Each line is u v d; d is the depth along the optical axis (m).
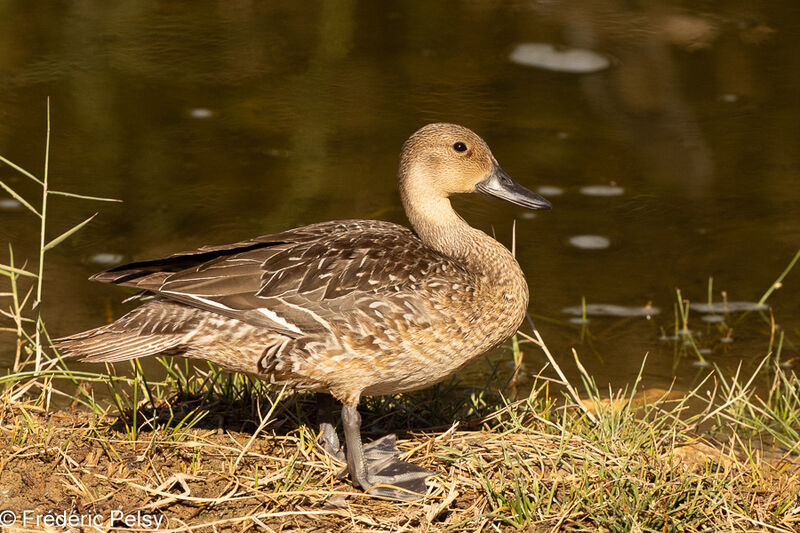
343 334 7.53
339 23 19.36
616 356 10.69
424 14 19.75
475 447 7.91
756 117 15.90
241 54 17.89
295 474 7.56
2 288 11.52
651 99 16.48
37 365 8.47
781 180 14.23
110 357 7.39
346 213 13.23
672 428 8.41
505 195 8.81
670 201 13.80
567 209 13.62
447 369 7.96
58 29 18.48
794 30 18.95
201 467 7.60
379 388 7.89
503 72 17.42
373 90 16.64
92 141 14.86
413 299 7.67
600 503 7.13
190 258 7.84
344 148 14.84
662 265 12.43
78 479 7.40
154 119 15.56
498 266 8.27
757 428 9.00
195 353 7.68
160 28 18.88
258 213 13.16
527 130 15.44
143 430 8.10
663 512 7.10
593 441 7.93
